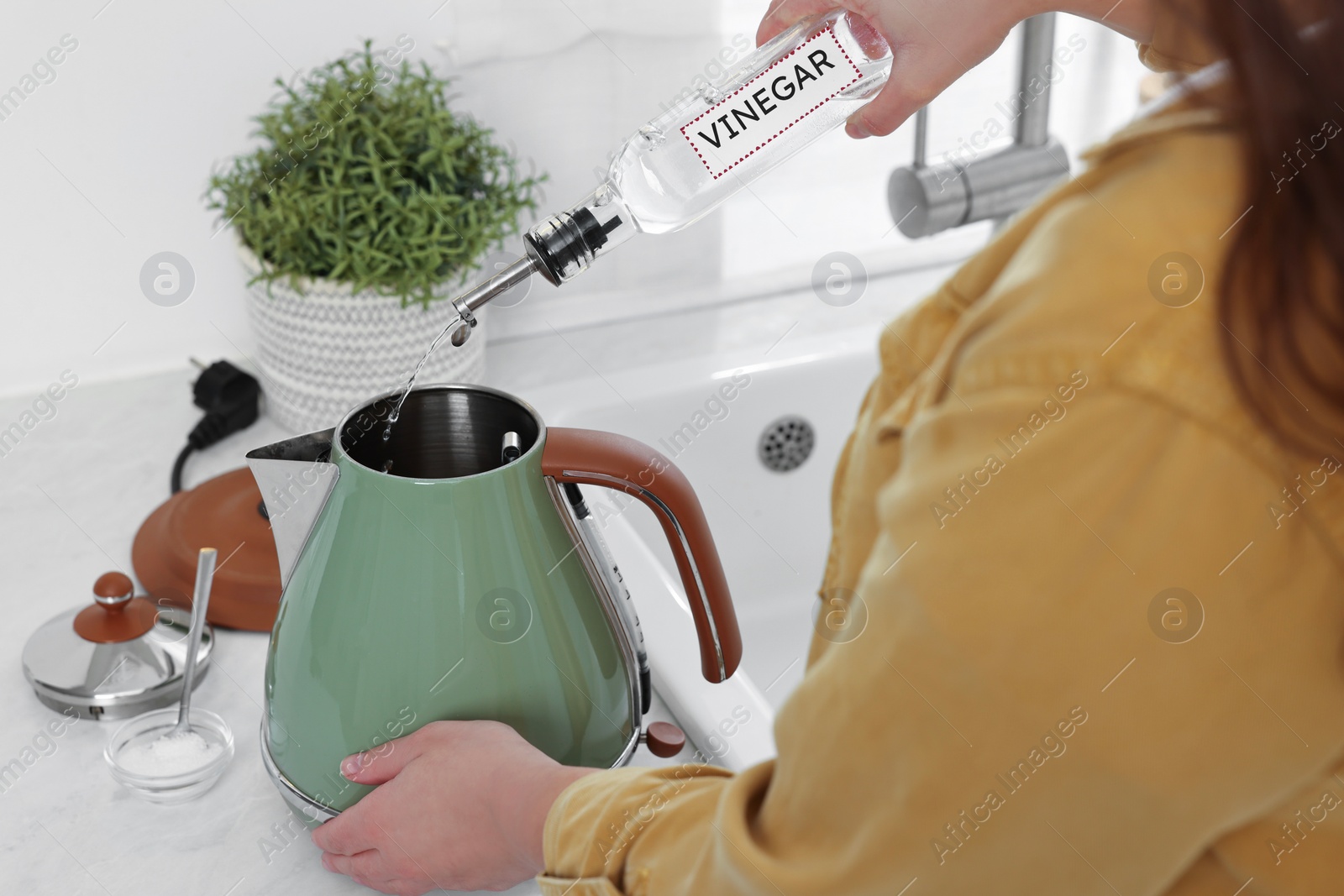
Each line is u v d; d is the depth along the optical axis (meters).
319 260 0.88
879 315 1.24
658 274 1.19
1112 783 0.29
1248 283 0.27
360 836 0.55
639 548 0.87
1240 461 0.27
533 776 0.50
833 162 1.21
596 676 0.58
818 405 1.17
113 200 0.97
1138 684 0.28
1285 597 0.28
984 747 0.30
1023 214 0.35
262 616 0.76
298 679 0.55
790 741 0.34
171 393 1.02
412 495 0.51
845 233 1.25
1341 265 0.26
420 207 0.87
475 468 0.60
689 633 0.78
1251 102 0.27
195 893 0.59
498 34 1.01
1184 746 0.29
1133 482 0.28
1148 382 0.28
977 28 0.49
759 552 1.19
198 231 1.01
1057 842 0.30
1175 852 0.31
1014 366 0.29
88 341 1.01
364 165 0.87
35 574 0.80
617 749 0.61
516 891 0.60
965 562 0.29
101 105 0.93
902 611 0.30
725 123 0.54
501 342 1.15
